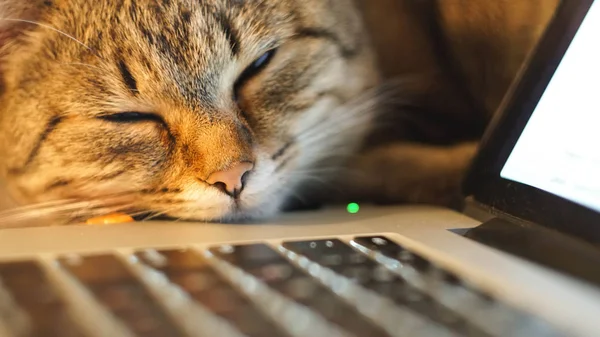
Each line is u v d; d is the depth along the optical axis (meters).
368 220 0.25
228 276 0.18
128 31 0.27
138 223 0.26
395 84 0.35
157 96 0.28
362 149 0.34
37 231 0.23
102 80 0.27
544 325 0.16
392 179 0.32
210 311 0.16
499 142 0.25
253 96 0.29
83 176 0.29
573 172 0.22
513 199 0.23
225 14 0.28
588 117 0.22
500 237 0.22
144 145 0.28
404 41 0.35
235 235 0.22
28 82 0.28
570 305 0.17
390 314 0.16
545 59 0.24
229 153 0.27
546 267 0.20
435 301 0.17
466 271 0.19
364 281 0.18
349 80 0.33
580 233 0.20
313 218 0.26
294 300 0.17
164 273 0.18
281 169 0.30
